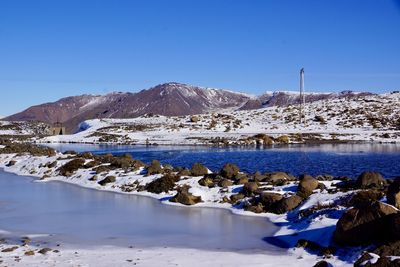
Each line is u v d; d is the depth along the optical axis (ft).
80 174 119.65
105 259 49.65
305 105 440.45
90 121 472.44
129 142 316.60
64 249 54.85
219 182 91.56
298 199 72.54
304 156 186.70
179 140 305.32
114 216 73.97
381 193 64.39
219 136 310.65
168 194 91.71
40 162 145.07
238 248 55.21
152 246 56.44
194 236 61.11
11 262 47.96
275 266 47.26
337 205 65.72
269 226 65.72
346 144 258.16
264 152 213.66
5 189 104.94
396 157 174.09
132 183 102.53
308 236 58.03
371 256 44.78
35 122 537.24
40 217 73.61
